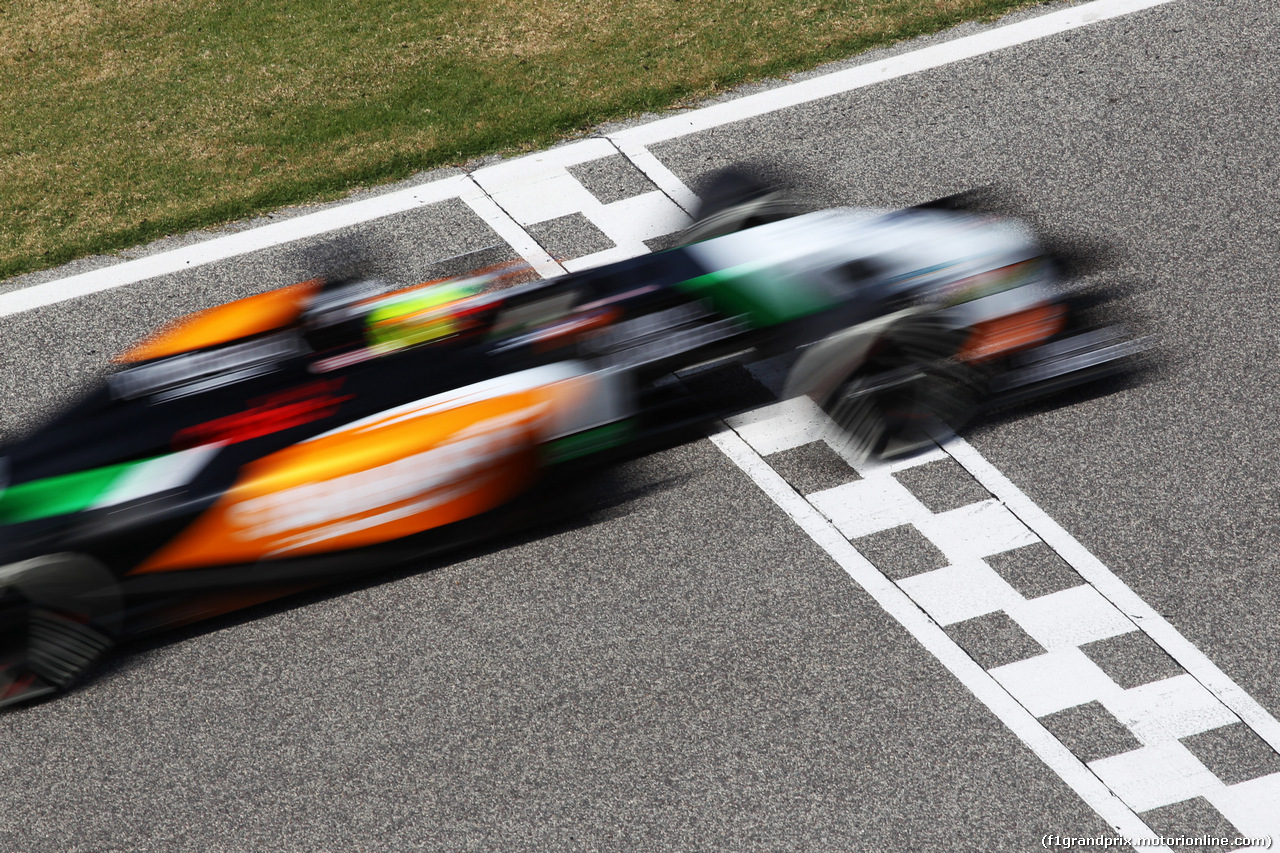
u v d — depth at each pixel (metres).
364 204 27.47
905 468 20.33
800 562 19.05
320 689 17.91
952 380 20.14
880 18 31.72
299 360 19.12
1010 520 19.41
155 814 16.62
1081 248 24.27
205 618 18.45
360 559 18.69
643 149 28.42
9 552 16.92
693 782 16.31
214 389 18.80
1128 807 15.68
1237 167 25.94
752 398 21.55
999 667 17.38
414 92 30.64
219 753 17.25
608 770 16.56
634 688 17.52
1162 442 20.30
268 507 17.67
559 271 25.17
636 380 19.36
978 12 31.64
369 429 18.14
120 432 18.31
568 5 33.25
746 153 27.95
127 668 18.34
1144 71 29.05
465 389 18.58
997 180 26.39
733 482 20.30
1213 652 17.33
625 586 18.92
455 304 19.86
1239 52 29.31
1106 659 17.38
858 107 28.92
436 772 16.77
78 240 27.00
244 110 30.48
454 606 18.84
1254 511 19.11
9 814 16.77
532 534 19.84
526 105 29.94
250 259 26.16
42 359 24.17
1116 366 21.53
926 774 16.16
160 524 17.38
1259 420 20.48
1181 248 24.06
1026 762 16.22
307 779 16.84
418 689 17.80
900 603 18.33
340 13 33.78
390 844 16.03
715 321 19.59
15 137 30.22
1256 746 16.22
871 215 21.66
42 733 17.66
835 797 16.00
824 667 17.55
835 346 19.30
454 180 27.98
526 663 17.98
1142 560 18.62
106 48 33.16
